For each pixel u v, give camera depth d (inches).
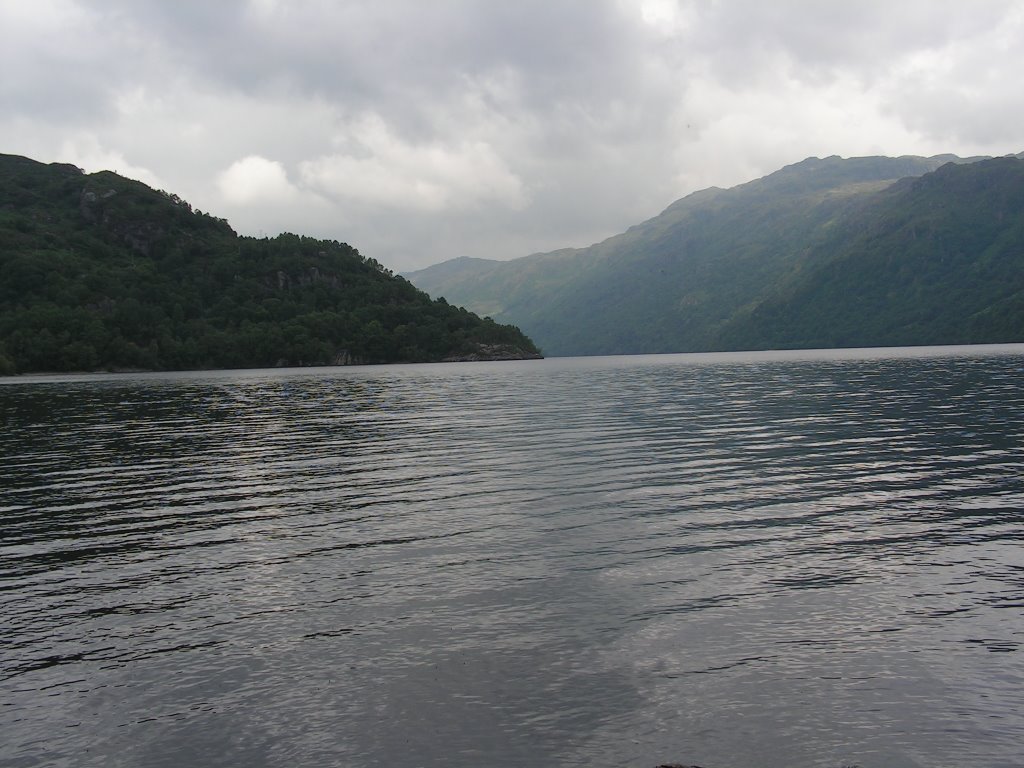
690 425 1640.0
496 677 414.9
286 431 1702.8
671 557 628.1
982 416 1654.8
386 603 529.0
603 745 349.7
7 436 1660.9
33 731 370.6
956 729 358.9
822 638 458.6
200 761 344.2
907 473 998.4
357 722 373.1
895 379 3225.9
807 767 331.3
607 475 1031.6
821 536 687.1
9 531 768.3
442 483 996.6
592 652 443.5
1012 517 740.0
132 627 495.8
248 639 472.1
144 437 1616.6
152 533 752.3
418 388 3727.9
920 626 473.7
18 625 501.7
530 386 3693.4
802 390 2728.8
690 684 404.2
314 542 700.0
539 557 633.0
